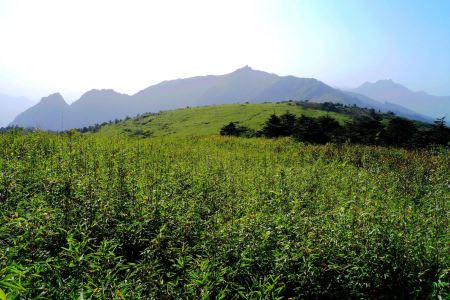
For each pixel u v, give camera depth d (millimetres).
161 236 7527
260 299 6074
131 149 23125
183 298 6051
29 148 17969
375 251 7625
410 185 18266
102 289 5316
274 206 11086
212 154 27844
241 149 39656
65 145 20219
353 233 8086
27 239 6500
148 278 6211
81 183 10273
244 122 126062
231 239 7973
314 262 7387
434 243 8039
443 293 7043
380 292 7391
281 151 38875
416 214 10156
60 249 7223
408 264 7562
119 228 8492
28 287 5090
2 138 20031
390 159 28969
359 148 37156
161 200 9953
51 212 8148
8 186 9578
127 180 11742
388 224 8445
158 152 23828
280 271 7250
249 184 14688
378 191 14547
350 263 7516
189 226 8719
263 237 7836
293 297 6852
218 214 9930
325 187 15570
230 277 6977
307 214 9703
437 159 27344
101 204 9039
